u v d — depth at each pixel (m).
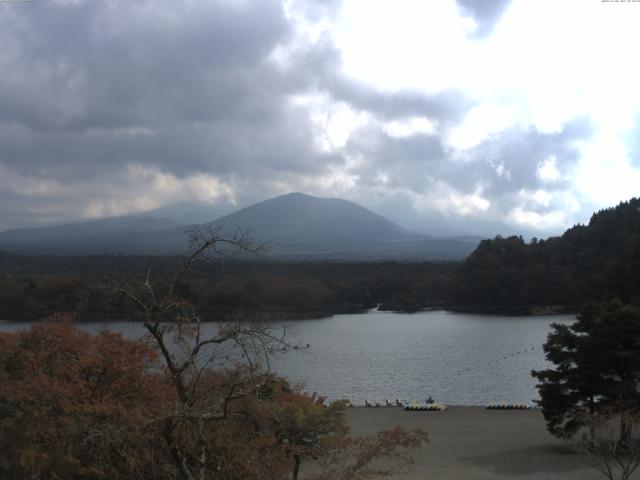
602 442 30.91
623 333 36.47
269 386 22.16
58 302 106.19
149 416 17.64
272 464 19.92
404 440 22.86
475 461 36.84
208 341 16.97
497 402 60.56
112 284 16.77
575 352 37.50
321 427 22.61
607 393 35.94
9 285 113.12
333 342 115.88
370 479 24.36
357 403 61.66
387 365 86.81
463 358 94.12
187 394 17.84
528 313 184.62
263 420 19.25
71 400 20.03
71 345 23.55
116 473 18.11
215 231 16.72
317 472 26.50
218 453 18.89
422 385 72.62
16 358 23.56
